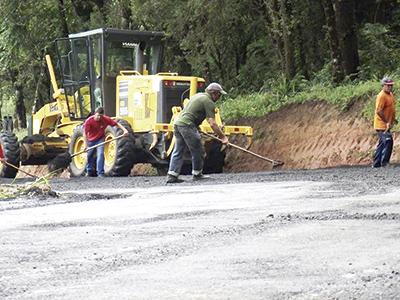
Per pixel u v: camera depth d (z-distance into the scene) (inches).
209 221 446.6
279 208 491.5
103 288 273.0
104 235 410.0
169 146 1018.7
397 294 245.0
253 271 292.4
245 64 1428.4
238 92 1398.9
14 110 2311.8
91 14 1610.5
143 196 631.8
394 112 908.6
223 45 1387.8
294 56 1302.9
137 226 440.8
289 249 335.6
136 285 276.1
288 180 720.3
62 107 1211.9
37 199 653.3
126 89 1081.4
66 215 512.7
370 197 526.6
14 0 1652.3
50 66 1255.5
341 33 1197.1
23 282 291.7
